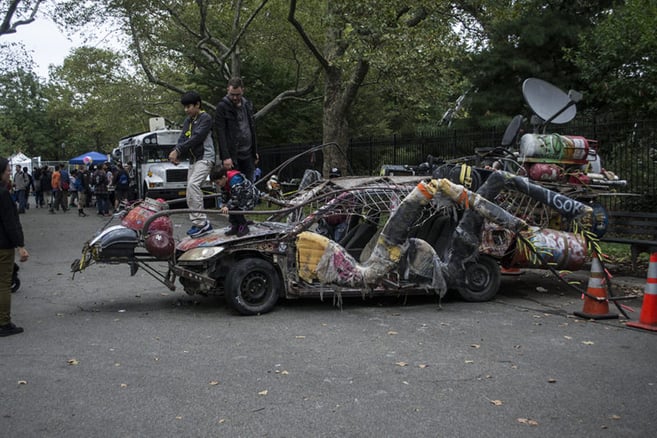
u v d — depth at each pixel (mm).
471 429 4062
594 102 17625
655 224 9984
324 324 6922
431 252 7719
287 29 24453
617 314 7320
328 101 19531
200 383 4941
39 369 5316
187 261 7312
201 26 23328
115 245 7363
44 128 78750
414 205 7297
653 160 12242
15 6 18547
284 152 25562
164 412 4348
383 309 7754
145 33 24406
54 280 9984
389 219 7438
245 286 7316
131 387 4855
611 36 13375
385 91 18891
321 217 7656
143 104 34000
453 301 8289
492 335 6453
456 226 8102
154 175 24734
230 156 8406
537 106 10211
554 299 8469
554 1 19141
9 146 60500
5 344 6125
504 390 4789
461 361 5523
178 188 24875
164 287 9352
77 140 76062
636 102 13555
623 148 12828
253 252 7527
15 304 8133
